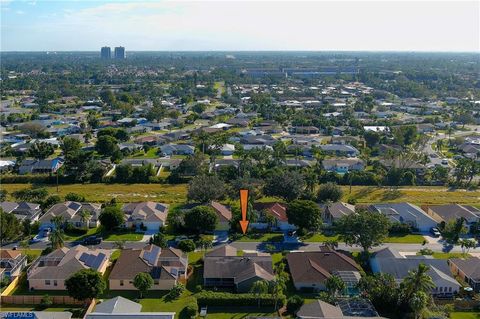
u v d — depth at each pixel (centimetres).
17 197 15375
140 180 17662
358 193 16612
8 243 11938
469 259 10781
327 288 9175
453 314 9100
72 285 8869
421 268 8881
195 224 12362
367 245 11006
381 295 9019
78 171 17775
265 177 16825
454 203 15538
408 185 17725
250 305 9156
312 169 18300
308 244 12125
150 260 10212
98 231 12788
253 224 13088
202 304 9119
